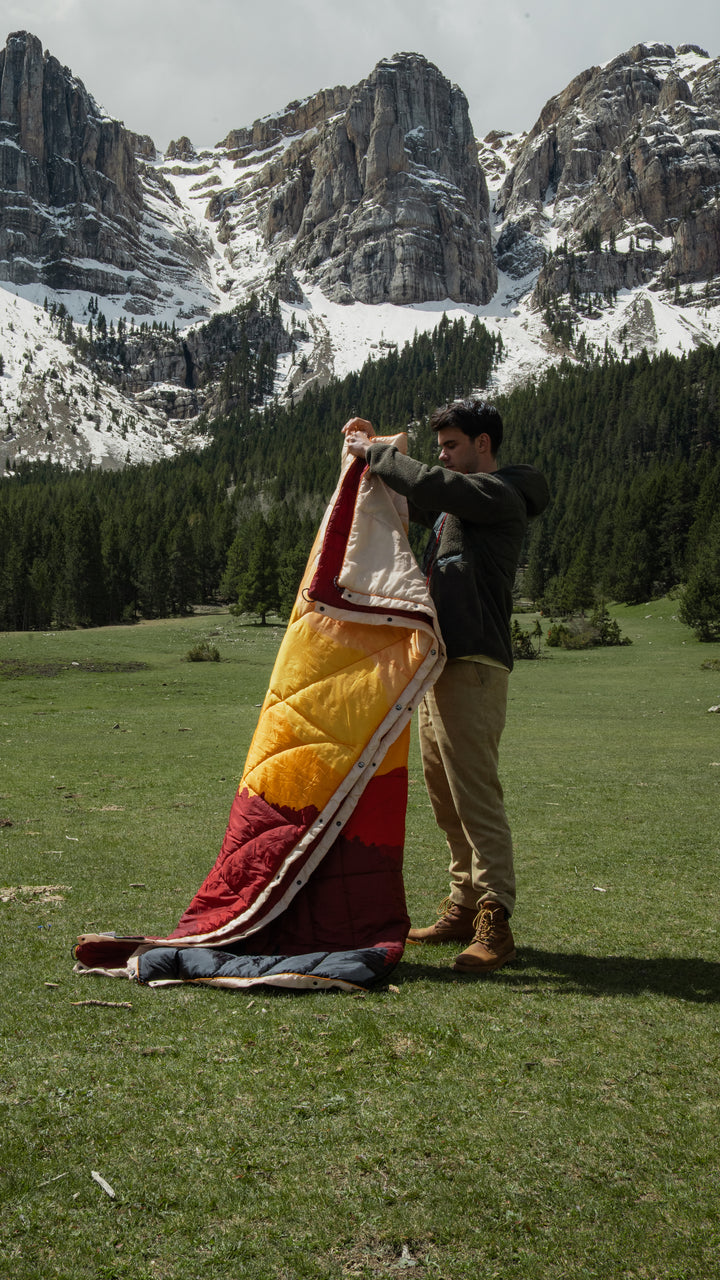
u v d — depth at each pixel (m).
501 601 3.58
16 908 4.62
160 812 8.92
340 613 3.59
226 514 126.69
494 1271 1.62
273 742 3.62
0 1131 2.09
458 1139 2.06
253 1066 2.45
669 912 4.61
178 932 3.55
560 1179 1.90
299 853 3.43
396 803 3.55
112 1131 2.09
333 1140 2.05
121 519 116.56
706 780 11.91
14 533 94.88
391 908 3.46
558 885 5.42
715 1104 2.24
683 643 56.69
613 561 95.31
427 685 3.46
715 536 68.81
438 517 3.76
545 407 181.50
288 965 3.21
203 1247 1.68
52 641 56.75
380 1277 1.60
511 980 3.28
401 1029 2.72
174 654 51.00
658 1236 1.71
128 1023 2.79
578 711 25.47
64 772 12.73
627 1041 2.65
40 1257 1.65
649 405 160.62
